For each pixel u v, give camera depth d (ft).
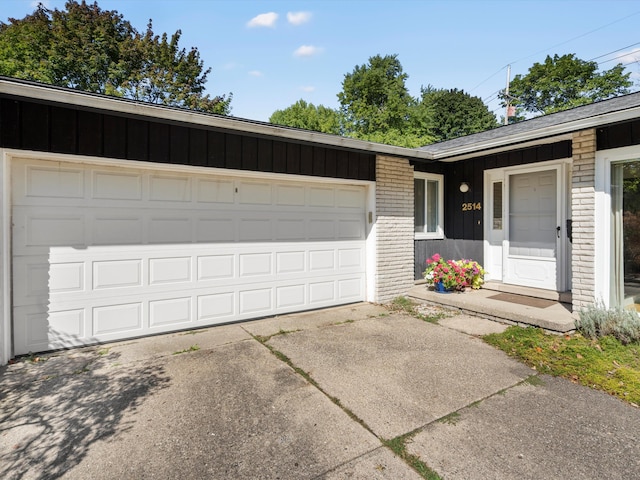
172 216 14.43
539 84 84.12
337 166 18.43
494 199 21.53
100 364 11.34
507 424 7.95
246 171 15.60
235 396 9.29
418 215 23.26
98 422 8.04
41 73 51.55
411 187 21.48
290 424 7.98
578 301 14.53
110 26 59.36
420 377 10.44
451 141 25.41
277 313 17.26
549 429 7.75
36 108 11.41
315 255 18.43
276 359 11.85
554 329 13.74
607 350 11.75
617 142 13.28
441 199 23.98
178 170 14.17
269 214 16.89
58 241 12.31
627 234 13.64
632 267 13.67
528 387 9.78
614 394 9.28
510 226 20.54
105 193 13.07
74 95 10.78
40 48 53.78
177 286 14.62
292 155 16.94
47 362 11.44
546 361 11.28
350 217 19.66
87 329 12.87
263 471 6.46
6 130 10.98
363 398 9.18
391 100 77.10
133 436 7.52
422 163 22.71
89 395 9.32
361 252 20.15
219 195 15.51
